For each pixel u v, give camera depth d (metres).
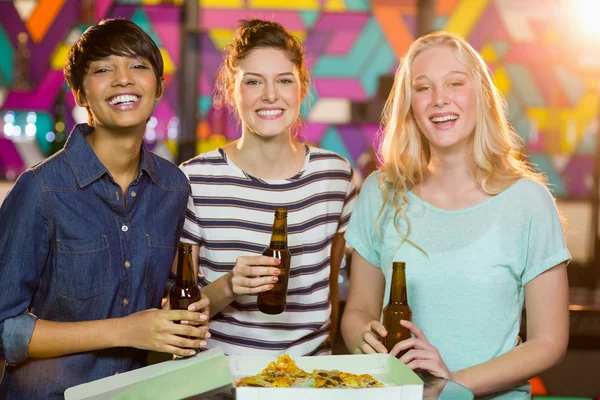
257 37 1.81
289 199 1.88
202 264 1.89
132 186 1.59
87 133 1.59
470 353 1.60
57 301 1.51
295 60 1.84
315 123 4.12
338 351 2.65
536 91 4.12
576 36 4.05
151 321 1.41
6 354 1.46
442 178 1.71
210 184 1.86
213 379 1.25
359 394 1.20
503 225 1.62
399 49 4.13
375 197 1.80
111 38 1.49
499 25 4.09
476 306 1.59
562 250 1.61
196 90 3.84
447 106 1.63
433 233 1.67
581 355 2.72
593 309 2.73
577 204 3.91
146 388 1.26
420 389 1.21
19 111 3.99
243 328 1.84
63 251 1.49
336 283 2.05
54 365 1.49
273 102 1.80
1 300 1.44
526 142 4.13
